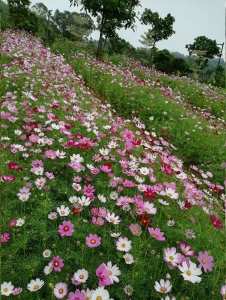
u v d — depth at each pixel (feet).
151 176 9.02
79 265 5.65
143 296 5.15
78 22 49.80
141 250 6.13
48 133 11.14
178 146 16.62
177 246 6.41
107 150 9.53
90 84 25.49
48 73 21.17
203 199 9.53
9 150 9.46
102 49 46.83
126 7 42.45
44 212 6.37
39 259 5.58
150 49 62.49
